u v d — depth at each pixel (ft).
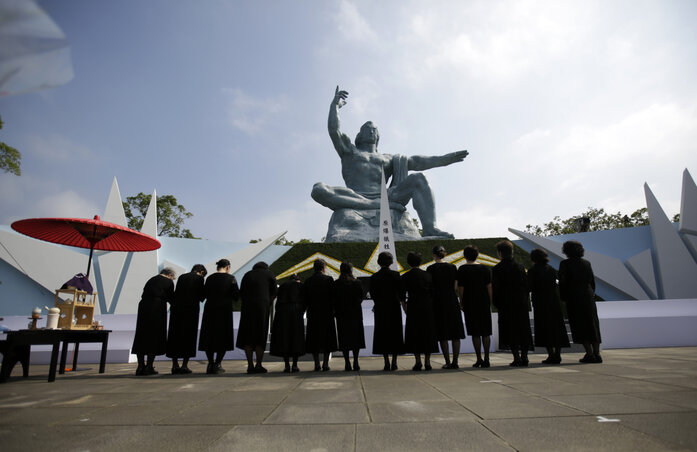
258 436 8.42
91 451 7.54
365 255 64.54
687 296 53.06
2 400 13.12
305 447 7.63
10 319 37.45
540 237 62.54
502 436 7.97
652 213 56.85
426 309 20.58
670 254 54.90
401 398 12.23
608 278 56.70
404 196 79.25
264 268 23.16
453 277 21.76
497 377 16.37
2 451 7.55
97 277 52.95
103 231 24.40
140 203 113.50
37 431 8.99
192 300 22.59
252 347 21.80
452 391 13.23
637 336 35.73
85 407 11.76
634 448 7.02
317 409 10.95
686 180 57.31
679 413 9.38
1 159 35.06
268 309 22.47
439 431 8.46
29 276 51.11
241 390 14.78
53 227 24.23
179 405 11.93
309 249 65.41
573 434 7.95
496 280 21.83
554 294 22.07
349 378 17.60
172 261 56.54
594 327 21.35
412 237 74.18
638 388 12.78
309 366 25.66
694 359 22.35
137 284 52.95
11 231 52.47
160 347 22.11
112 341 33.17
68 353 32.09
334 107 84.12
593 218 116.26
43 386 16.67
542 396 11.83
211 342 21.50
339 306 21.68
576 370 18.03
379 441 7.88
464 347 33.71
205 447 7.74
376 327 21.08
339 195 77.05
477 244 65.62
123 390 15.21
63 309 22.06
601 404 10.52
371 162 84.23
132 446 7.83
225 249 61.26
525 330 20.92
